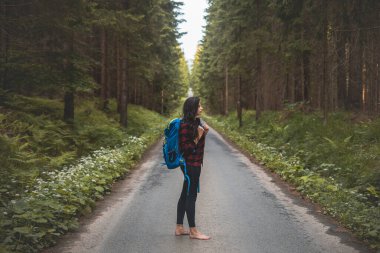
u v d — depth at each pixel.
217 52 36.41
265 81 34.03
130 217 6.69
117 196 8.42
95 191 8.32
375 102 23.64
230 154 17.30
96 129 16.36
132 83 34.62
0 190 6.52
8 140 9.47
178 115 62.06
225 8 27.88
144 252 5.00
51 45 15.27
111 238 5.55
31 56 14.66
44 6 13.46
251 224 6.30
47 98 20.83
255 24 26.14
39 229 5.26
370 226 5.71
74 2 13.84
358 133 13.34
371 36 16.89
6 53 14.06
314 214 7.02
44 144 12.25
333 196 7.70
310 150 13.67
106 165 10.30
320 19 16.53
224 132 31.91
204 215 6.82
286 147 15.66
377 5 14.70
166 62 39.09
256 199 8.20
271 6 19.44
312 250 5.11
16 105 14.32
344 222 6.31
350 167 10.33
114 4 20.83
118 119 24.86
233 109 52.72
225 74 46.00
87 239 5.52
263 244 5.32
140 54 24.11
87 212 6.92
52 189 6.79
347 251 5.09
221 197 8.34
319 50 19.39
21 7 13.78
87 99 24.98
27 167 9.27
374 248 5.18
